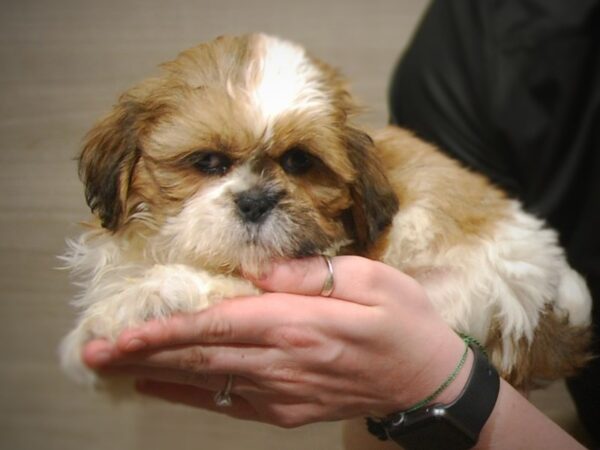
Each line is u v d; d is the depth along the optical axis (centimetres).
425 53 64
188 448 58
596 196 56
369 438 50
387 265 44
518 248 47
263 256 41
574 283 51
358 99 50
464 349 43
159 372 40
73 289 53
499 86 60
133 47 55
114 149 43
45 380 62
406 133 52
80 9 56
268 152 41
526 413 44
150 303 39
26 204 56
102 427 62
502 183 60
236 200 41
